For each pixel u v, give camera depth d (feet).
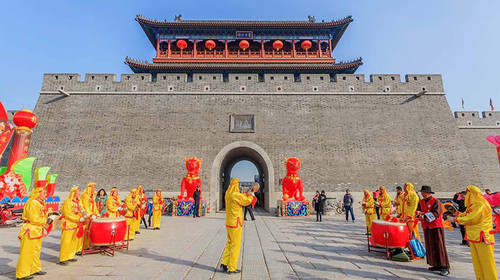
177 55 96.73
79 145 61.77
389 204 29.63
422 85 68.95
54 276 17.11
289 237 30.81
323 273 17.78
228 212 18.75
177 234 32.35
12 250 24.43
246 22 99.81
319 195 47.70
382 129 64.49
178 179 59.47
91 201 25.03
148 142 62.69
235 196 18.57
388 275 17.60
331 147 62.69
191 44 100.01
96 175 59.31
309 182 59.77
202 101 67.21
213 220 45.57
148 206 39.22
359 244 27.22
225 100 67.41
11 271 18.37
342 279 16.65
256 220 46.91
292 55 98.68
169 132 63.87
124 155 61.26
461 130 70.54
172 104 66.74
